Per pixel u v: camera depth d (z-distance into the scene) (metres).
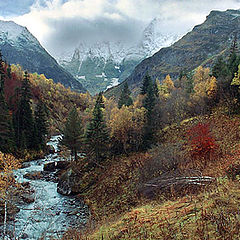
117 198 25.05
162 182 20.81
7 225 19.22
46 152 54.84
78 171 35.72
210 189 12.05
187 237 7.37
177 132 39.72
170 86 63.75
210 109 42.75
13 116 51.28
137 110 45.81
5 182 19.70
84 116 81.69
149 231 9.16
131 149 42.88
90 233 12.43
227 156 20.47
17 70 113.00
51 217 21.94
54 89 131.62
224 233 6.64
